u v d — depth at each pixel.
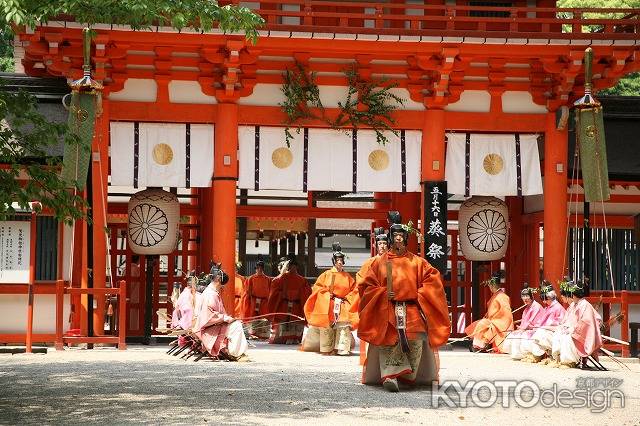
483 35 21.91
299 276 25.53
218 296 19.34
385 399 13.18
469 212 23.88
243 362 18.78
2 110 12.74
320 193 33.16
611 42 22.11
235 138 22.81
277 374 16.33
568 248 25.12
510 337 20.94
